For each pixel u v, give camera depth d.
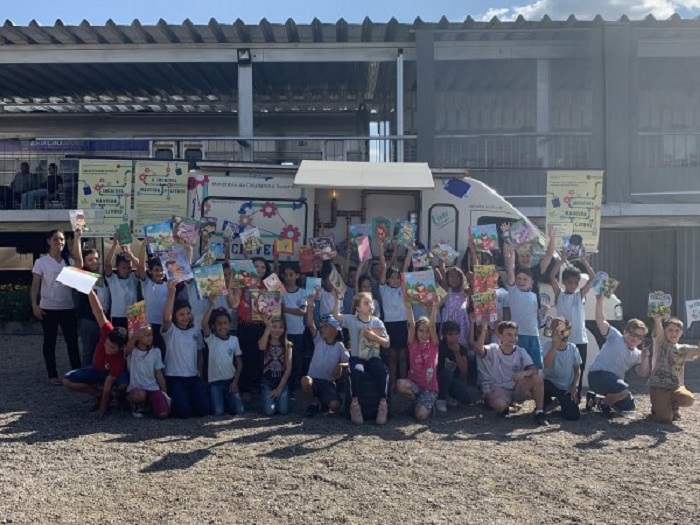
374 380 7.45
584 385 9.13
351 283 9.19
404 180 8.92
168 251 7.68
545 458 6.21
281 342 7.77
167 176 9.24
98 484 5.50
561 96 16.44
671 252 14.95
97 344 8.01
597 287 8.20
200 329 8.26
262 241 9.41
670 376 7.43
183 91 17.72
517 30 13.47
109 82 16.61
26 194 13.88
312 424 7.32
